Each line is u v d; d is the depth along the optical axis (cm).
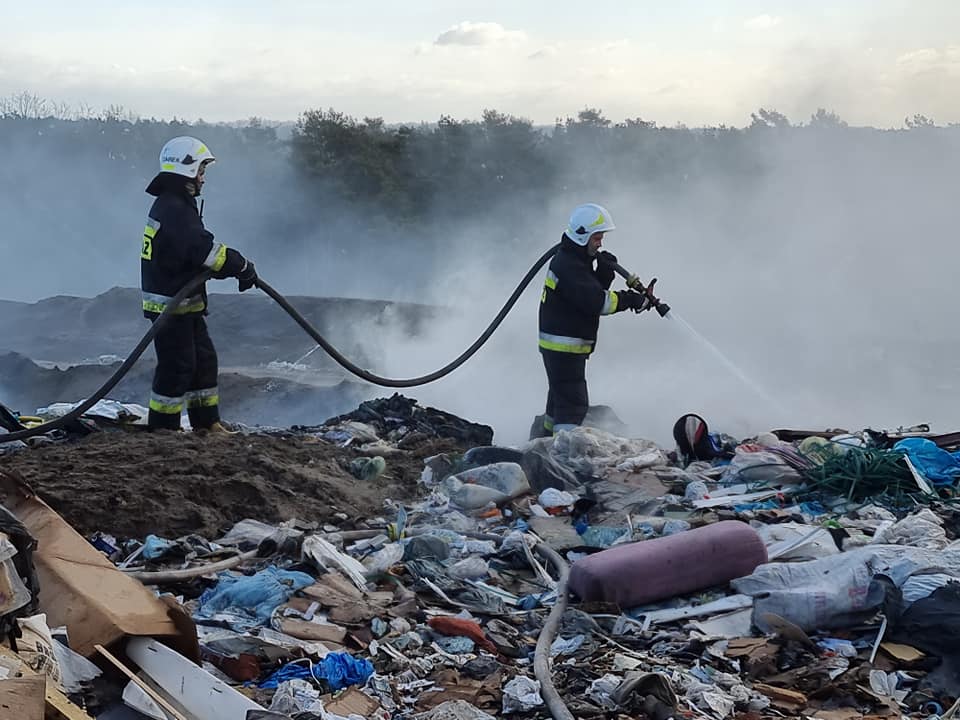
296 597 571
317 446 880
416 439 962
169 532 670
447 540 658
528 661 525
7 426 882
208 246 857
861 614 552
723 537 604
